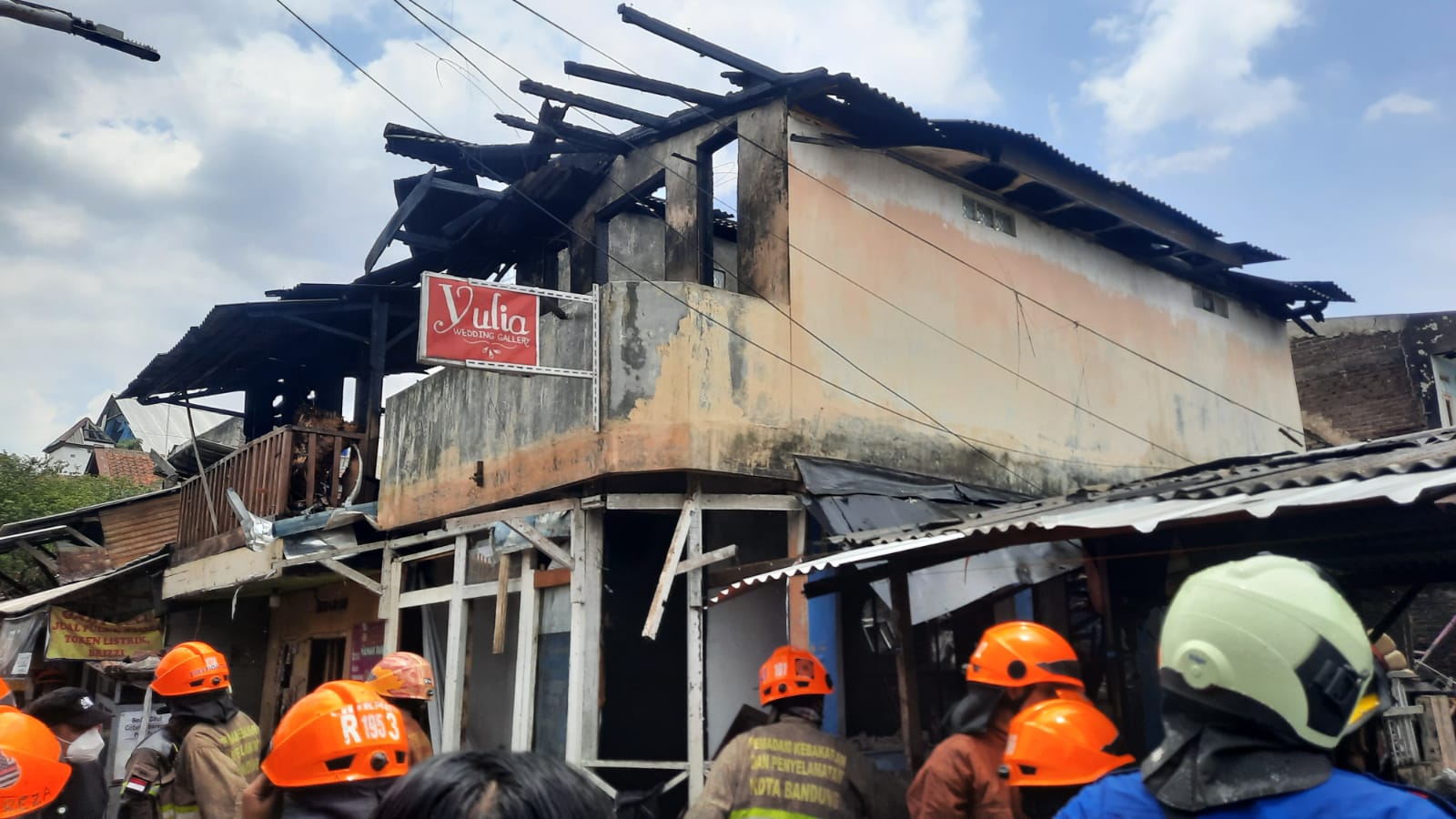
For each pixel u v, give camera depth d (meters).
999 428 10.82
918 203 10.62
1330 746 1.63
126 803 4.69
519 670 9.11
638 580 9.12
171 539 15.88
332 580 12.90
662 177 11.12
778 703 4.41
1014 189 11.36
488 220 12.20
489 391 10.09
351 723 3.15
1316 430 17.09
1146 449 12.64
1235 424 14.22
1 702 4.11
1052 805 3.19
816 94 9.37
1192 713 1.72
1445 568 5.09
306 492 12.19
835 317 9.55
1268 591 1.68
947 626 7.55
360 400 13.73
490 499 9.81
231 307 11.98
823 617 8.44
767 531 9.38
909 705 5.56
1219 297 14.70
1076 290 12.28
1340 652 1.63
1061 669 3.52
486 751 1.48
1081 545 5.80
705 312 8.72
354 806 3.05
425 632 10.75
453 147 11.08
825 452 9.16
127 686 13.48
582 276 12.07
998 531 4.86
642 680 8.87
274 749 3.12
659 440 8.43
